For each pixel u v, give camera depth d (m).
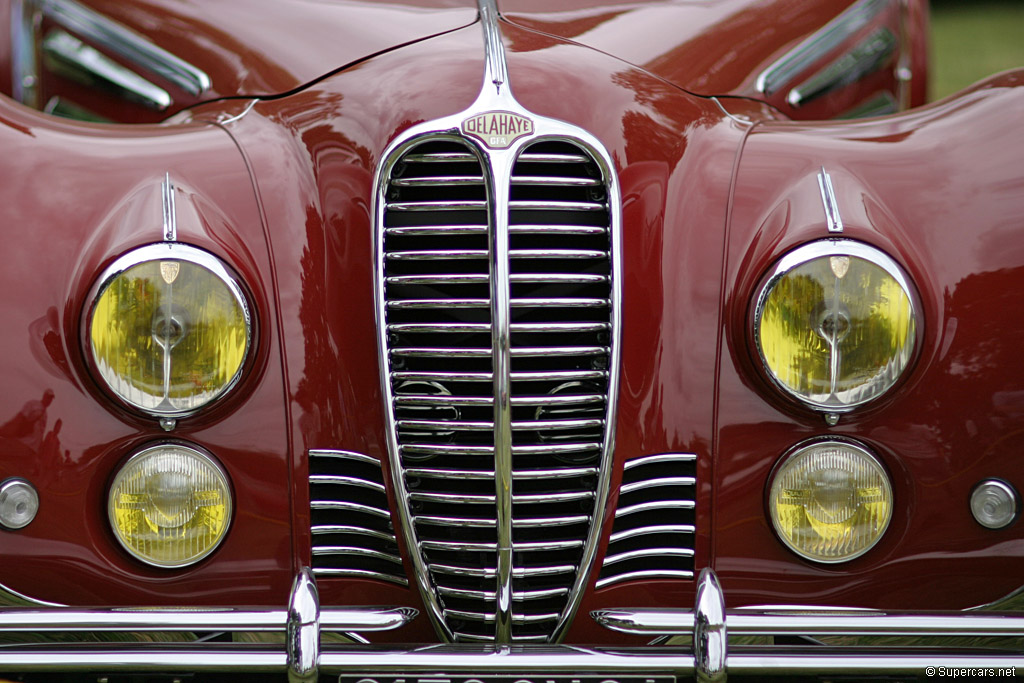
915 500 6.18
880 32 7.45
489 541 6.20
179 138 6.36
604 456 6.20
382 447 6.23
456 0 6.79
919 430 6.17
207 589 6.16
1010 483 6.17
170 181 6.22
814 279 6.11
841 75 7.27
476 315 6.21
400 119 6.29
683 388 6.23
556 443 6.20
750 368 6.19
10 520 6.08
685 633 6.04
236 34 6.79
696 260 6.29
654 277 6.29
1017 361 6.16
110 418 6.11
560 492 6.20
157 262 6.06
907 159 6.32
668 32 6.79
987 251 6.20
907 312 6.09
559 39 6.57
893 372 6.10
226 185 6.29
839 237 6.12
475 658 5.97
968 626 5.98
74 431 6.10
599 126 6.32
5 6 7.20
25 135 6.25
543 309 6.23
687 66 6.71
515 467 6.20
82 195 6.19
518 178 6.19
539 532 6.21
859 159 6.33
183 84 6.84
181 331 6.07
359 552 6.23
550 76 6.34
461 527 6.20
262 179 6.32
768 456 6.19
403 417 6.22
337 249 6.30
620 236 6.21
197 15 6.89
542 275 6.19
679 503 6.21
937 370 6.17
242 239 6.23
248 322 6.11
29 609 5.95
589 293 6.23
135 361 6.06
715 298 6.26
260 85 6.63
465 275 6.18
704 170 6.38
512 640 6.22
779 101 6.94
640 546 6.24
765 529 6.20
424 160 6.21
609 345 6.20
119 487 6.10
